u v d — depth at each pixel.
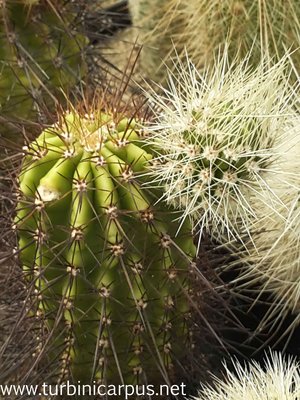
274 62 0.46
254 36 0.47
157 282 0.33
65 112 0.35
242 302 0.43
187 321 0.35
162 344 0.35
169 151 0.33
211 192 0.32
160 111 0.38
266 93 0.34
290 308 0.42
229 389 0.34
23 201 0.33
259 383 0.34
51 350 0.35
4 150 0.40
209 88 0.33
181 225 0.32
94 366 0.33
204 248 0.37
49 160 0.33
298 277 0.40
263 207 0.37
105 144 0.33
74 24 0.43
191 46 0.50
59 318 0.33
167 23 0.50
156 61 0.51
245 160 0.32
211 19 0.47
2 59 0.41
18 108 0.41
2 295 0.36
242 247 0.40
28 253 0.34
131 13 0.53
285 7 0.46
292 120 0.37
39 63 0.41
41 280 0.34
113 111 0.34
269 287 0.41
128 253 0.33
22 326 0.36
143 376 0.35
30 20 0.41
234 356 0.40
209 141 0.31
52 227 0.32
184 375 0.36
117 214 0.32
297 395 0.32
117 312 0.33
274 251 0.39
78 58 0.43
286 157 0.35
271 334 0.42
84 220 0.32
